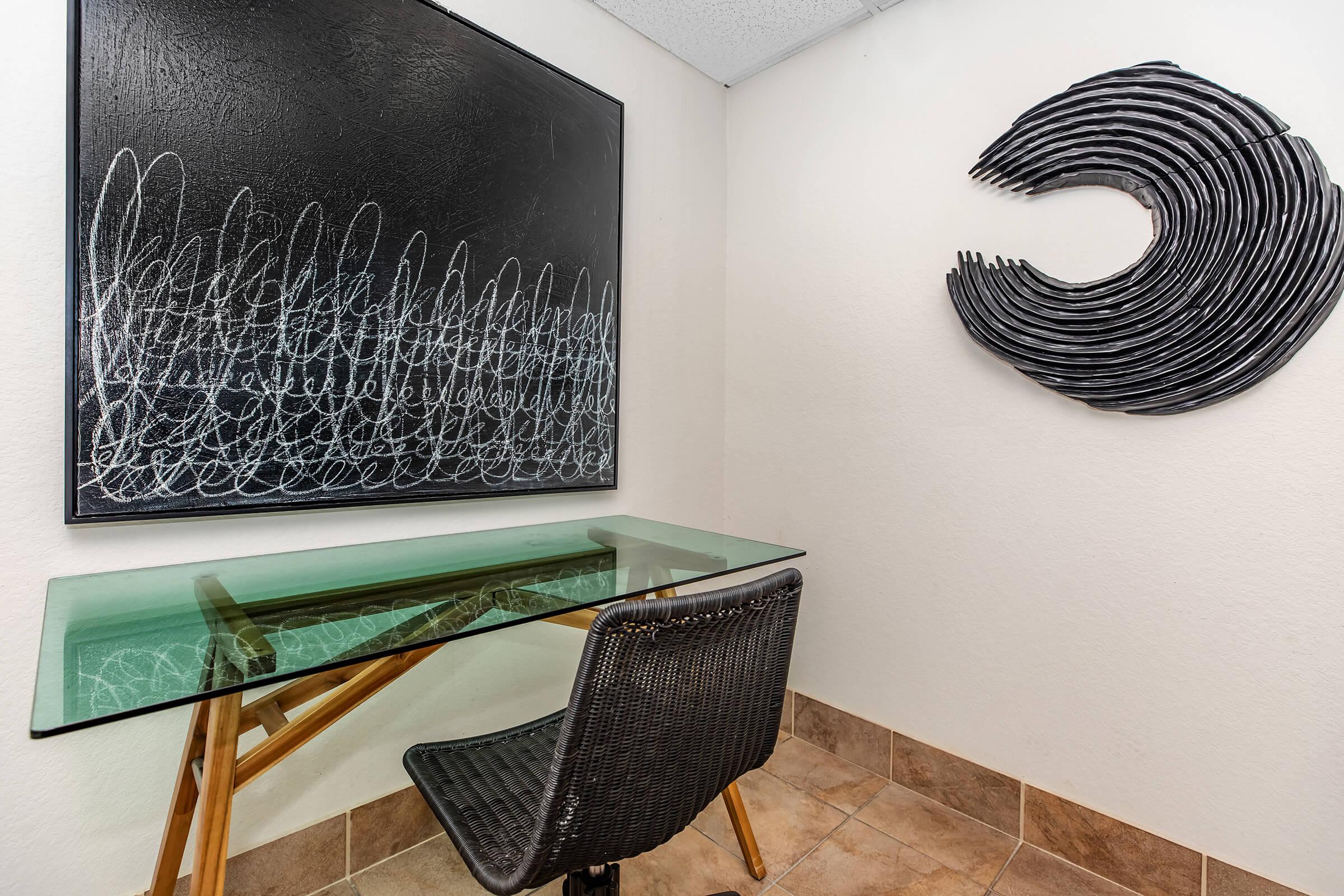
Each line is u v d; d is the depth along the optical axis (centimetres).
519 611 88
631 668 71
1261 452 114
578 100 158
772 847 141
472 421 139
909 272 164
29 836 96
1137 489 129
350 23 118
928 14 159
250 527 114
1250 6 113
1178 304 119
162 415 100
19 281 92
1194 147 118
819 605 187
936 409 160
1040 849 141
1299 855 111
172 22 99
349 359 120
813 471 187
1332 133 106
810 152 186
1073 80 135
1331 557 108
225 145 105
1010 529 147
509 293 145
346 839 129
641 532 149
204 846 76
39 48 93
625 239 176
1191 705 123
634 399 181
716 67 196
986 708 151
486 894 125
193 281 102
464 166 136
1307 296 106
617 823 76
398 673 100
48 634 76
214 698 61
